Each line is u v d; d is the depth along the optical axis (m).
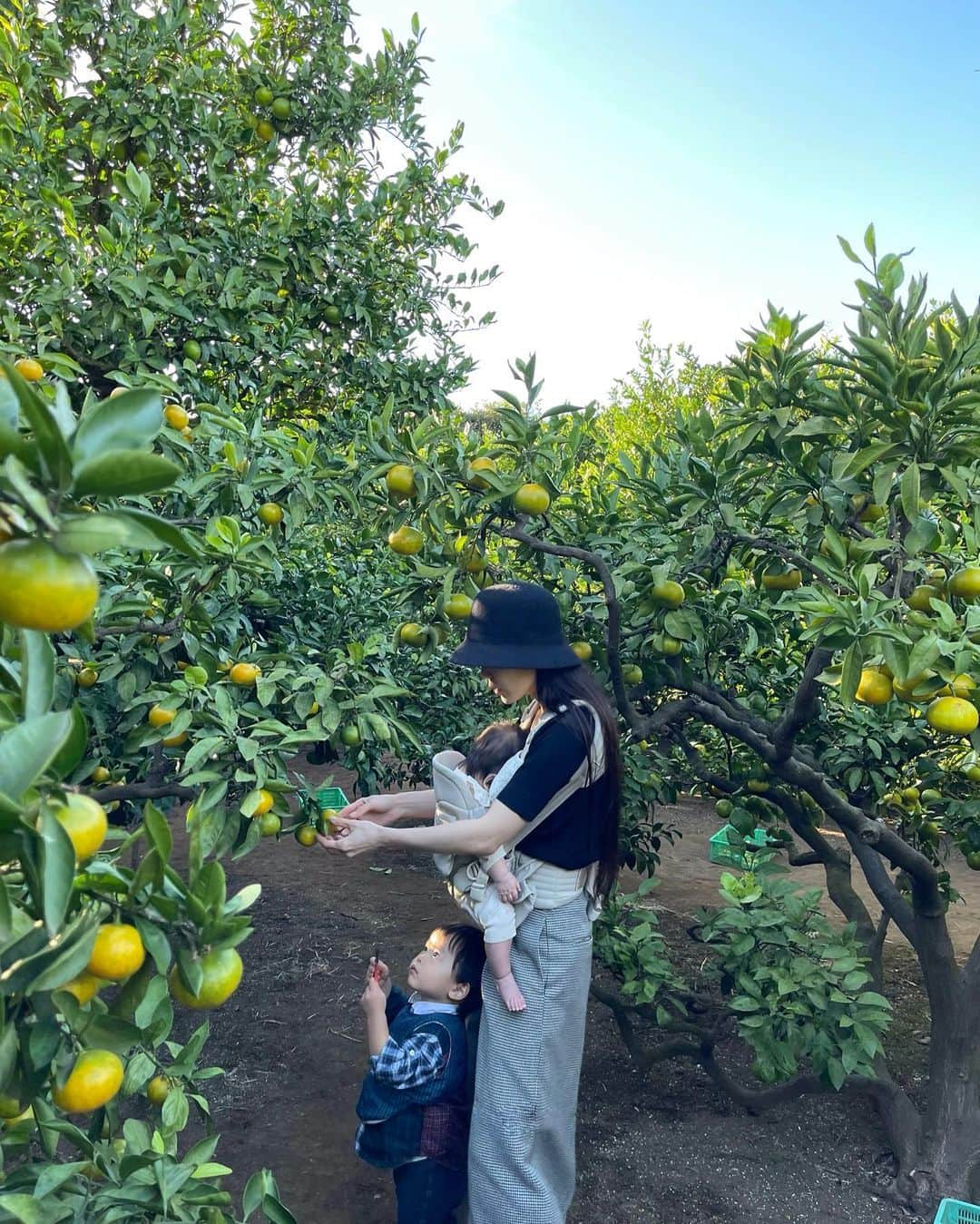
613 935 3.73
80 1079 1.17
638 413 11.19
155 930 1.19
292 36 6.57
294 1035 4.47
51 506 0.90
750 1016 3.51
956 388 2.35
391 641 4.07
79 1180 1.68
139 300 4.08
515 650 2.34
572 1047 2.41
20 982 1.07
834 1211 3.22
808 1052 3.06
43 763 0.96
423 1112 2.55
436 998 2.68
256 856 7.41
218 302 4.60
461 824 2.24
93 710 3.00
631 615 3.28
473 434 3.07
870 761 3.78
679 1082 4.09
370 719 2.49
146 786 3.01
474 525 2.91
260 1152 3.53
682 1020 3.73
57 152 4.99
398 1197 2.57
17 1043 1.18
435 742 4.39
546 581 3.68
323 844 2.32
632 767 3.91
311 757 3.74
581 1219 3.14
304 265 5.60
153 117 5.06
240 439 3.05
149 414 1.03
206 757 2.26
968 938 5.91
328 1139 3.64
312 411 5.93
